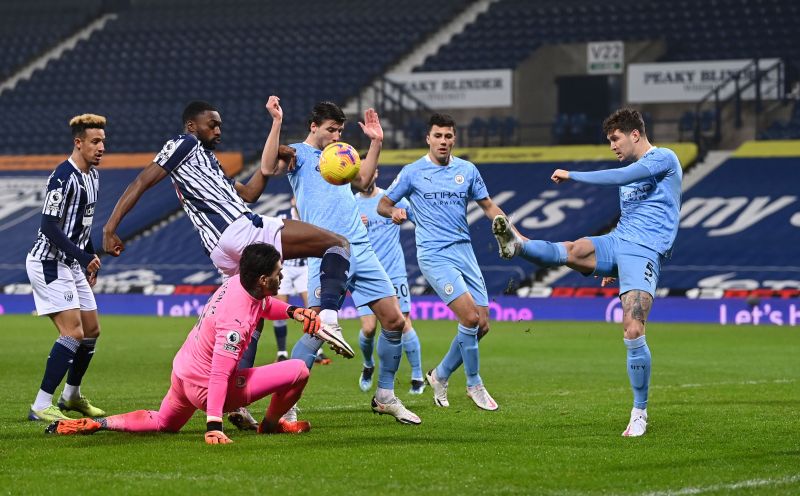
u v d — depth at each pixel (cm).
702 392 3600
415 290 8212
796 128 9669
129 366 4644
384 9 12094
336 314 2592
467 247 3294
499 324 7475
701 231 8519
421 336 6388
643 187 2681
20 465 2183
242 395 2491
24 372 4375
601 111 10856
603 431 2673
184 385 2467
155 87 11700
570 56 10350
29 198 10338
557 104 10444
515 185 9375
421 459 2252
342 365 4819
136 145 11125
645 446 2425
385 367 2848
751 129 9819
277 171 2906
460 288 3194
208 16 12569
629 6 11044
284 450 2358
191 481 2017
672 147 9456
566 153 9669
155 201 10056
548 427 2753
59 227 2911
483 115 10519
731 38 10488
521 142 10475
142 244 9500
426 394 3681
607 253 2680
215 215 2606
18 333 6650
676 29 10662
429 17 11756
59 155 11150
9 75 12306
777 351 5350
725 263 8112
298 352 2788
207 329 2430
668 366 4625
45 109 11712
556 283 8306
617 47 10256
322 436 2573
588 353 5322
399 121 10594
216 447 2392
